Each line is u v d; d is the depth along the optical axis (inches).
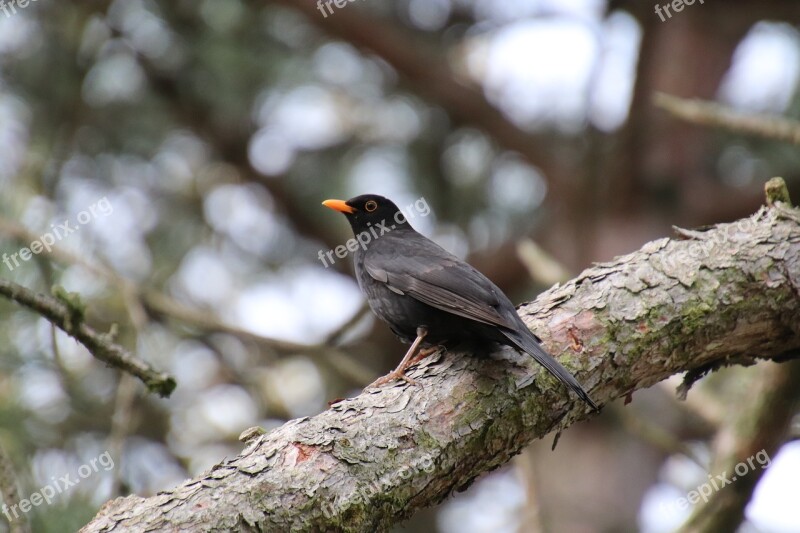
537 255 453.7
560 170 560.7
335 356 443.5
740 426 354.9
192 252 550.0
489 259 590.2
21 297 276.1
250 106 557.3
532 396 257.8
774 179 303.4
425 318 310.3
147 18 532.4
